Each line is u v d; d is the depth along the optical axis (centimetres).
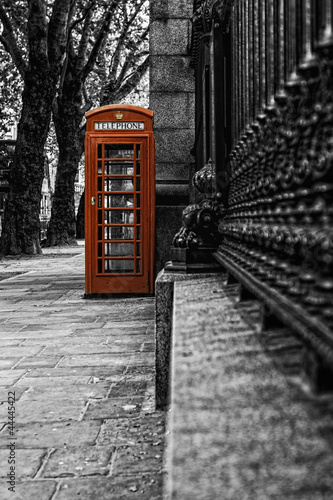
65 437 385
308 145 136
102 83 3012
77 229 3853
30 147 2262
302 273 142
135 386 499
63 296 1111
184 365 143
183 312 226
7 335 732
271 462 86
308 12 142
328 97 119
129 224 1062
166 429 396
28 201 2300
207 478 86
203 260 443
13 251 2295
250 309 206
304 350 116
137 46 2847
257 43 254
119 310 920
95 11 2745
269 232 174
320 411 99
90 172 1052
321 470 83
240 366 134
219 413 106
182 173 1088
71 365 573
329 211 116
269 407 105
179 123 1091
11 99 3300
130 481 316
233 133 354
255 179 229
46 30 2155
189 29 1088
